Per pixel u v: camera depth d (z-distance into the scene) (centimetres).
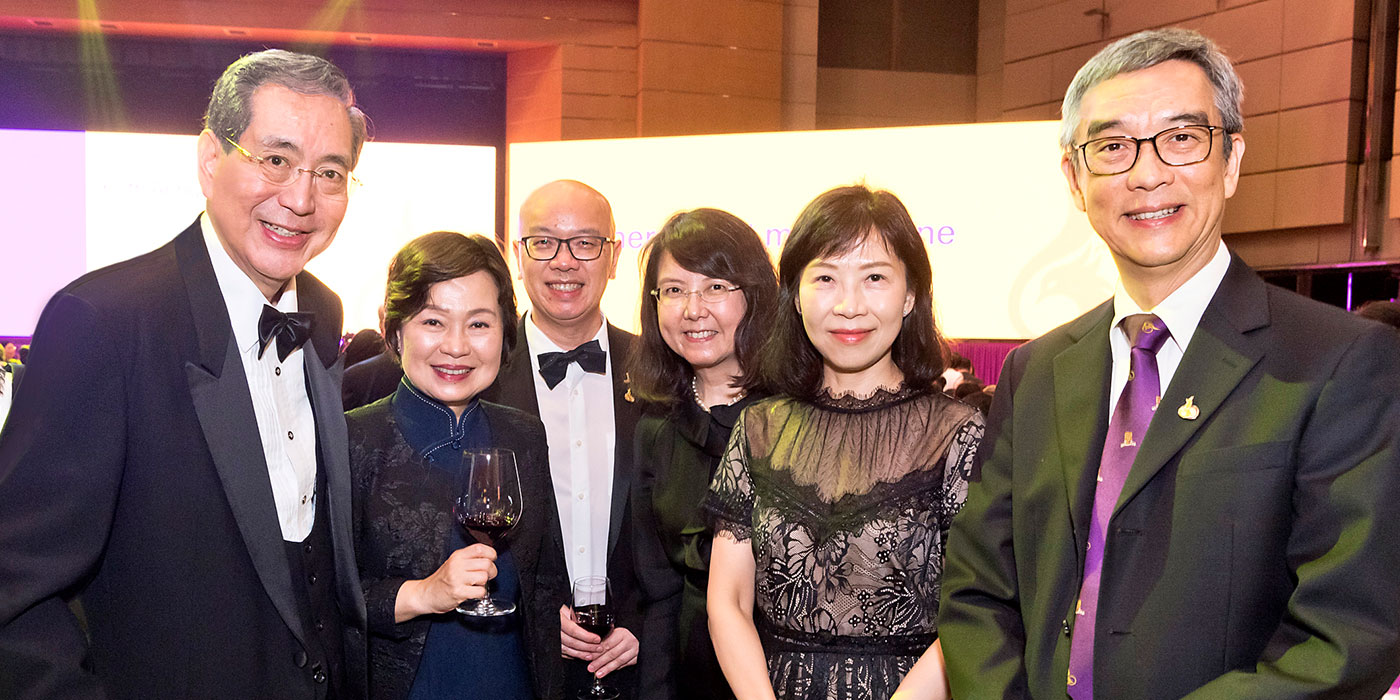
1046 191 686
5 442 142
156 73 988
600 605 230
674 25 983
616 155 771
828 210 190
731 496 201
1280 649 129
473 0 970
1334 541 128
